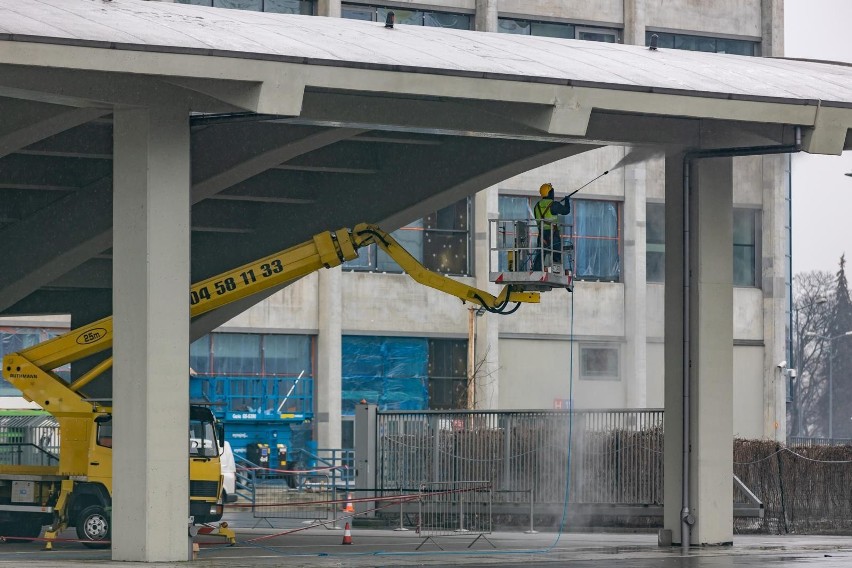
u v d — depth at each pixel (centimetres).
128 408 4916
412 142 6838
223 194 7156
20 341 12306
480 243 13200
